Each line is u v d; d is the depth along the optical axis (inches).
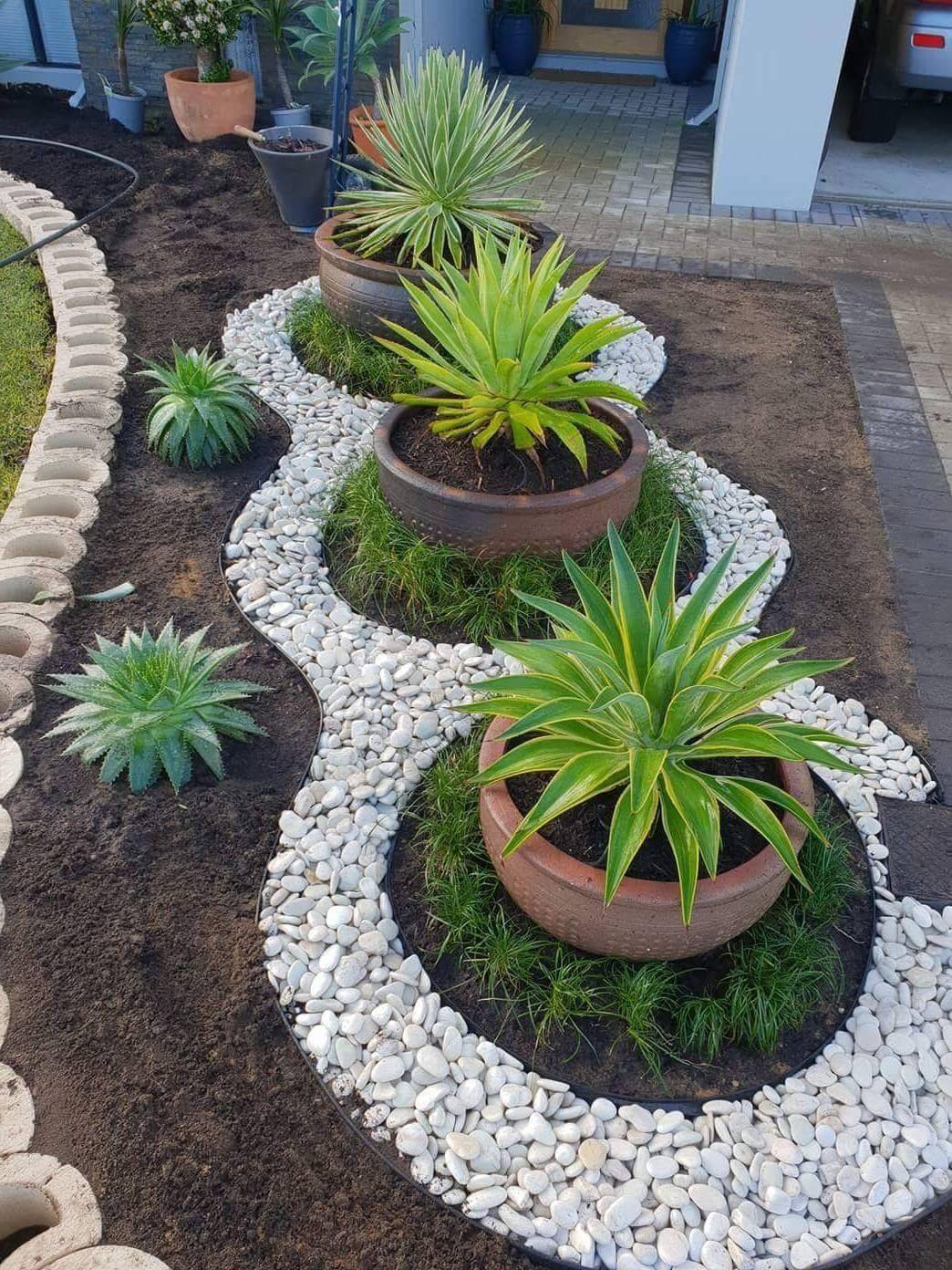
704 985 89.1
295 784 108.0
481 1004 88.5
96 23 305.0
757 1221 74.6
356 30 241.8
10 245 233.3
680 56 389.4
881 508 156.5
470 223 174.7
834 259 244.7
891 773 111.5
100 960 89.7
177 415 153.6
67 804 104.0
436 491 123.9
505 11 391.2
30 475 150.3
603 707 73.9
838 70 250.1
